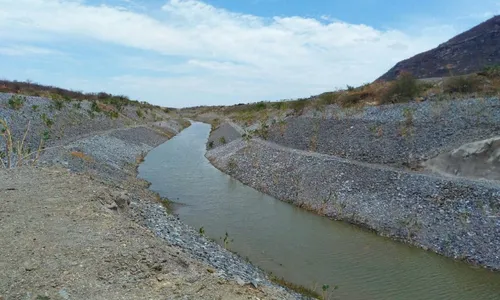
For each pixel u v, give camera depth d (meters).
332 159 27.81
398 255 16.67
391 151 26.89
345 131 33.69
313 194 24.62
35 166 16.62
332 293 13.37
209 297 8.28
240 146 40.94
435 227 17.95
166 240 12.77
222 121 87.69
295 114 50.16
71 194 12.76
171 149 50.22
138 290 8.03
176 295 8.09
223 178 32.44
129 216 14.16
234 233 19.17
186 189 28.14
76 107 48.81
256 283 10.83
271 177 29.50
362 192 22.58
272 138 41.34
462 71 71.69
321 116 41.31
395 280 14.43
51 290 7.54
